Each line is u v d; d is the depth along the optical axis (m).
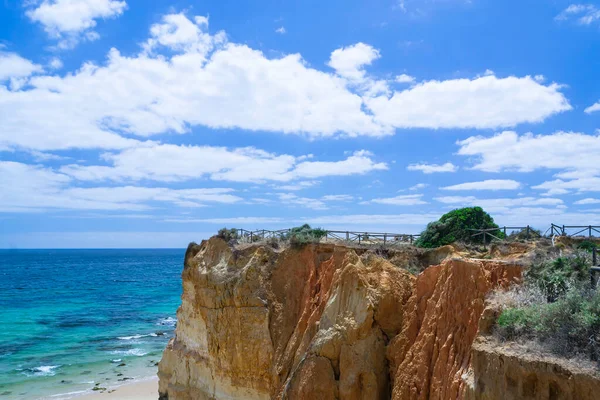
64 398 49.12
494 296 20.00
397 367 23.50
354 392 23.83
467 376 18.88
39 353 66.88
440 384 20.42
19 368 59.59
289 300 31.61
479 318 19.92
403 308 25.42
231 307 32.59
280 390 28.45
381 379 24.05
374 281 26.09
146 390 51.47
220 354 32.91
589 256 21.34
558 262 20.56
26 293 136.38
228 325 32.53
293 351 29.06
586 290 18.14
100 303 116.50
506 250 28.94
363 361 24.17
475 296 20.62
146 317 96.38
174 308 108.69
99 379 55.44
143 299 124.62
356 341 24.64
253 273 32.50
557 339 16.39
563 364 15.14
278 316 31.22
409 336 23.86
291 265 32.78
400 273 26.81
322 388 24.55
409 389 21.72
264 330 30.89
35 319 93.00
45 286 156.50
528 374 15.75
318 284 30.75
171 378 38.62
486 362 17.19
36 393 50.56
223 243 36.59
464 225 34.16
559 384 15.02
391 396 23.03
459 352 20.23
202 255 37.81
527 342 17.00
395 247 32.09
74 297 127.81
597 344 15.67
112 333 80.38
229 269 34.22
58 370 58.94
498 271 21.19
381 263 27.19
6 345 71.31
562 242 29.25
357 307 25.31
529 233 32.19
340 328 25.22
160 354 66.81
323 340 25.39
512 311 18.08
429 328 22.25
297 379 25.52
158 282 173.50
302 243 33.19
